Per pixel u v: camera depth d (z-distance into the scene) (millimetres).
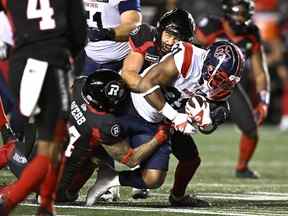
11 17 12977
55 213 14070
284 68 44281
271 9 44531
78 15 13031
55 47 12727
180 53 15125
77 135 15648
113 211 14828
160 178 15719
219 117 15125
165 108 15148
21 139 15461
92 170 16094
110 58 17203
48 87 12617
